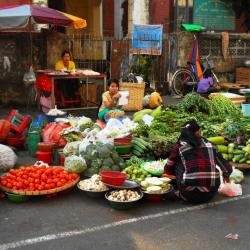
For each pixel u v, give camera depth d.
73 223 4.55
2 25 9.84
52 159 6.46
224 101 8.75
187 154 4.99
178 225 4.55
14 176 5.26
